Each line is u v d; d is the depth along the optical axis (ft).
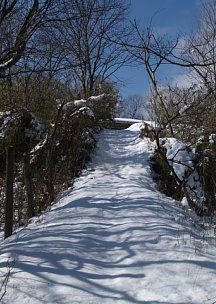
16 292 13.88
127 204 25.76
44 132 34.96
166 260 16.46
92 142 42.06
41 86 41.29
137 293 13.80
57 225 22.17
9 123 33.86
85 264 16.28
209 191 32.32
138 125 63.36
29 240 19.47
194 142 34.99
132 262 16.35
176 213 25.43
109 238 19.56
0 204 31.91
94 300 13.30
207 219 27.20
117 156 42.09
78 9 30.53
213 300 13.20
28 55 28.96
